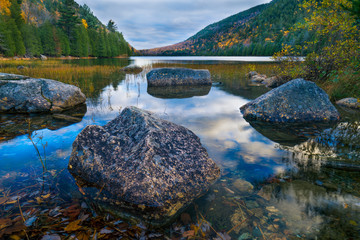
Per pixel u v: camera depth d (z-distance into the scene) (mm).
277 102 5105
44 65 20719
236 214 1933
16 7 63594
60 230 1685
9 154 3055
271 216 1892
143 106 6164
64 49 64688
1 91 5363
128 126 2986
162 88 9734
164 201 2113
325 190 2271
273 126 4531
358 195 2180
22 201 2033
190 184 2357
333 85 7363
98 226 1766
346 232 1679
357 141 3639
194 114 5383
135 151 2492
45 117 5012
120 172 2311
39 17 111500
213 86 10453
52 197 2119
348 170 2697
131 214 1944
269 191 2275
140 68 18266
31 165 2758
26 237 1587
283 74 9617
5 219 1769
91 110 5703
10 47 46125
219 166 2834
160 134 2768
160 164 2355
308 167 2785
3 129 4109
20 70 14062
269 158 3053
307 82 5398
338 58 7457
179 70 10906
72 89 6160
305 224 1779
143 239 1648
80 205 2025
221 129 4297
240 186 2379
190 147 2834
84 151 2629
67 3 76500
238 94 8289
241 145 3520
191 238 1671
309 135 3992
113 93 8266
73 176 2525
